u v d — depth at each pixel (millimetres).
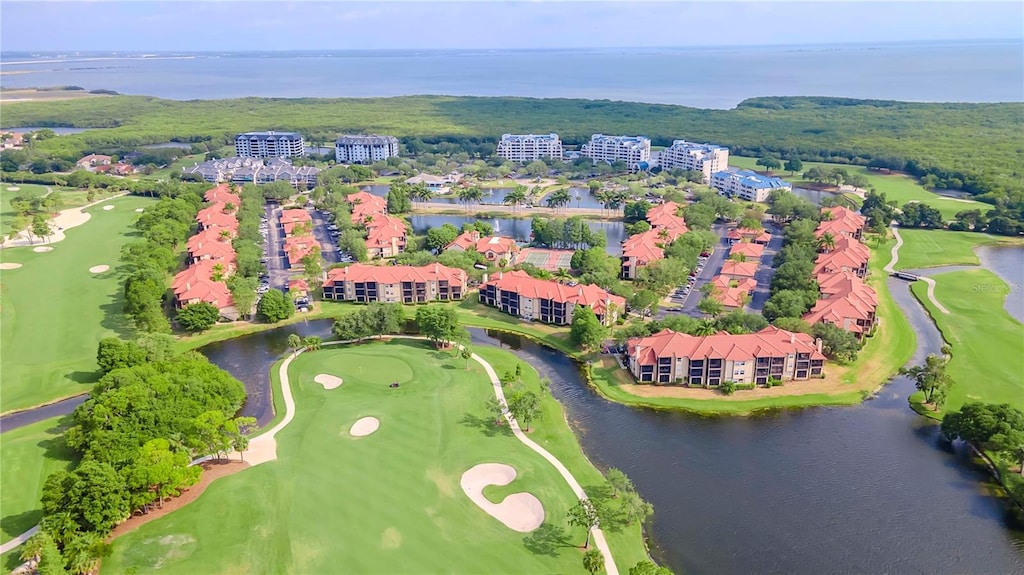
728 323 175500
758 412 151625
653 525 115062
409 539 108500
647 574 93125
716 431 144500
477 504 118000
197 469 117625
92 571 100062
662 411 152625
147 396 131000
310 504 116438
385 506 116438
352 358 175375
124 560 102312
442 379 163375
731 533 113438
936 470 130625
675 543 110938
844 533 113688
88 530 104312
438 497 119312
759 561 107250
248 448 133750
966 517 117688
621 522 115000
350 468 127188
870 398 156875
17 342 184500
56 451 133375
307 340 181625
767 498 122625
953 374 164875
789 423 147125
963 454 135875
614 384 164625
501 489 122188
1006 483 125062
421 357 175875
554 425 145500
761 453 136500
